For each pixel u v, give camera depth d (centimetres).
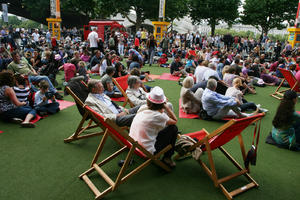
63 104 622
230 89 602
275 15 3553
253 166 365
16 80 511
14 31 2612
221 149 354
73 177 320
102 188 301
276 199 293
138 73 654
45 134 445
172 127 327
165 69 1315
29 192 287
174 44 2214
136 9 3716
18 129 461
